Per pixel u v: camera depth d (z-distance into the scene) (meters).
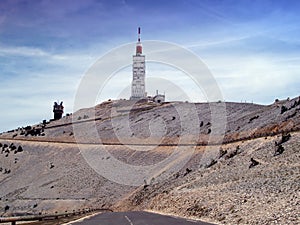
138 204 85.62
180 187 71.00
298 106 95.62
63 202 113.44
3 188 146.50
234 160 72.38
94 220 42.72
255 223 30.41
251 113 132.25
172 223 35.22
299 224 26.39
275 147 65.94
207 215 41.56
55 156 163.88
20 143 193.12
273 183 45.00
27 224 36.25
